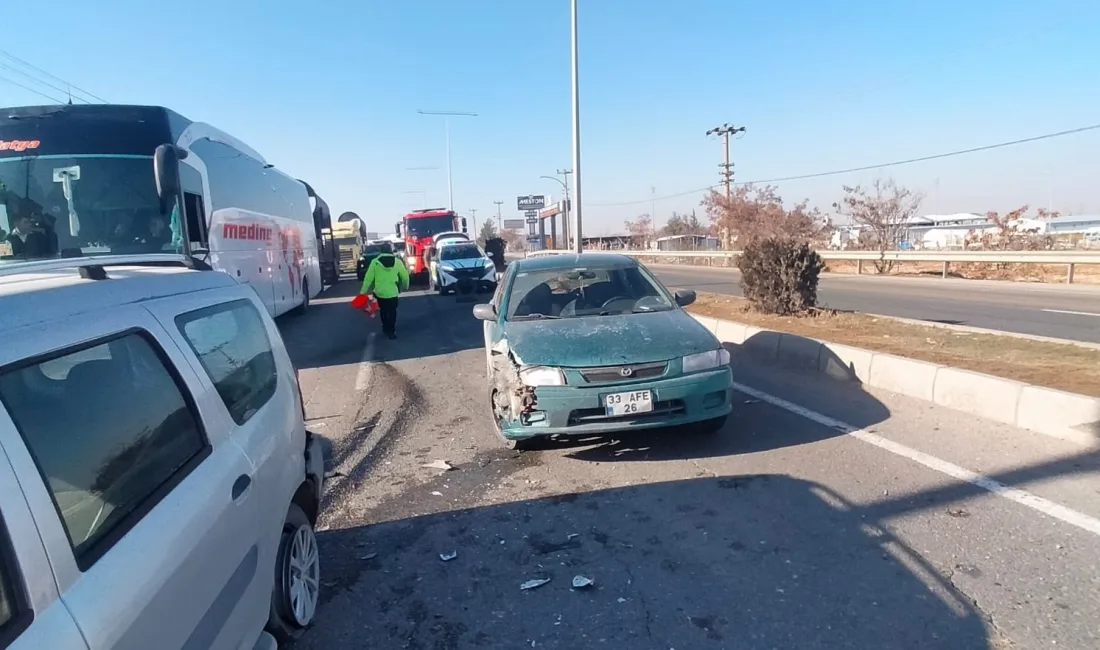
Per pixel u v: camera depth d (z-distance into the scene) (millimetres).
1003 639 2980
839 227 42812
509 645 3150
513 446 5863
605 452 5664
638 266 7461
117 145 9609
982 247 28656
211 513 2371
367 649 3170
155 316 2611
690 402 5332
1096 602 3207
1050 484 4512
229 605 2443
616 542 4098
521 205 82250
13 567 1596
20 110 9734
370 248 38812
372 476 5469
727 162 52531
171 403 2473
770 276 12047
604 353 5379
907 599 3318
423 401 7992
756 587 3510
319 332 15250
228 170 12805
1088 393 5621
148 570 1966
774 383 7672
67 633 1630
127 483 2098
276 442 3162
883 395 6906
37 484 1739
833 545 3893
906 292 18234
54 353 1978
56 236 9305
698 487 4832
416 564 3961
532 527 4371
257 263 14492
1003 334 9086
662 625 3232
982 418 5977
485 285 22875
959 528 3996
